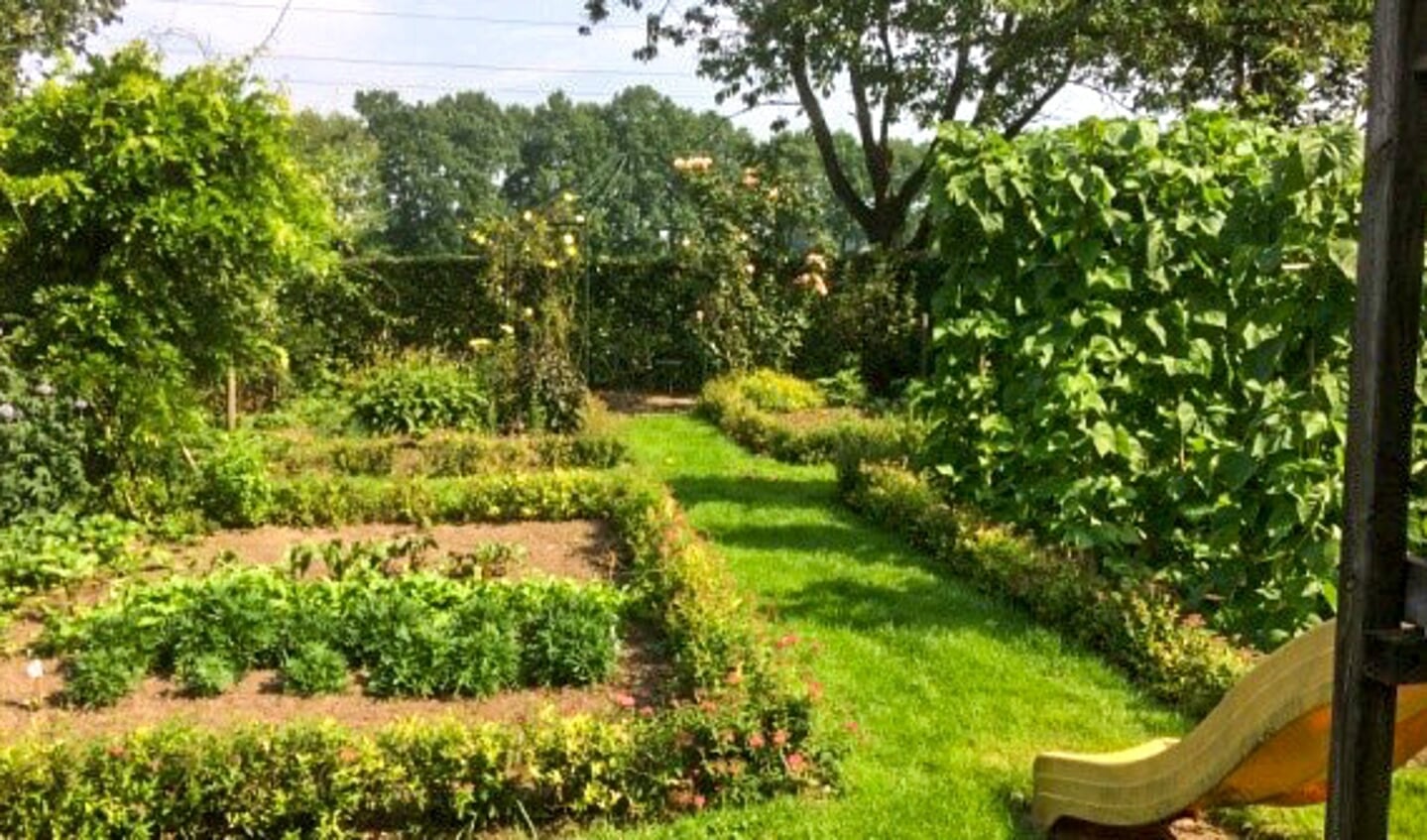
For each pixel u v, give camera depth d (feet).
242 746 12.99
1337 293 16.24
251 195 28.50
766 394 46.70
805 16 56.29
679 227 57.31
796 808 13.10
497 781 13.21
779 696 14.16
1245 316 18.66
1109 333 21.94
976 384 25.16
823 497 30.50
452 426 39.29
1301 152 16.28
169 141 26.99
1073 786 12.20
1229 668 16.01
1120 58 55.21
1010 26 57.47
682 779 13.55
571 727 13.66
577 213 46.14
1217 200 21.36
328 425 39.47
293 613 17.70
